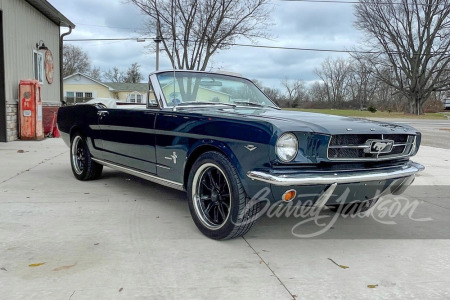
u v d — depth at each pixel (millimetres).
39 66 13328
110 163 5086
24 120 11195
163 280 2695
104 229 3699
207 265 2959
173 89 4340
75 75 46844
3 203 4500
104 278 2697
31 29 12414
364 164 3277
